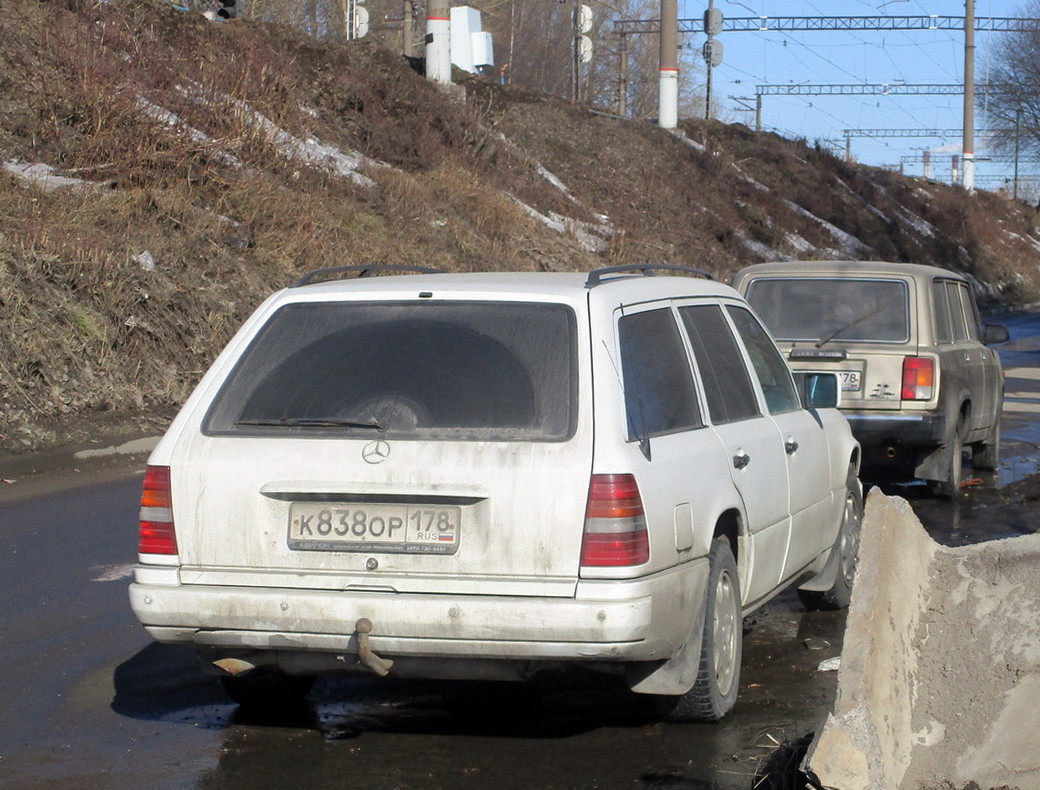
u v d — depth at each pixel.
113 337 13.76
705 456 5.10
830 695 5.60
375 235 20.28
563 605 4.37
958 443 10.73
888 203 48.50
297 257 17.78
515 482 4.46
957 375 10.59
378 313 4.98
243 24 26.11
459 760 4.80
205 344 14.67
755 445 5.70
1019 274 54.62
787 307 10.73
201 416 4.82
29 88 18.06
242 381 4.89
